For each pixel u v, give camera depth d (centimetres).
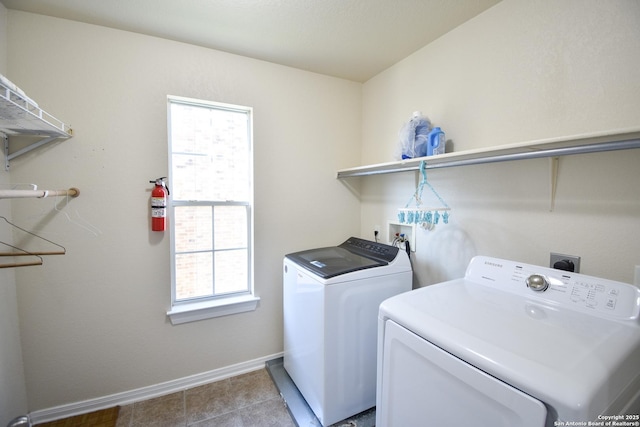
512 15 141
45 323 164
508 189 144
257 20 164
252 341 221
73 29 162
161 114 184
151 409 179
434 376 91
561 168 123
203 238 208
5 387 145
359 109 257
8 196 102
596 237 114
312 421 167
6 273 150
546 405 64
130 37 174
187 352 199
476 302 112
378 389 117
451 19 162
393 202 222
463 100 166
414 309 105
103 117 170
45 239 162
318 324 161
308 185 237
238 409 180
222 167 211
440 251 182
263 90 214
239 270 221
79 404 173
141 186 181
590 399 61
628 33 105
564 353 75
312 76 234
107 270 175
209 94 197
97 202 171
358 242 225
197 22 165
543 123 130
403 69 211
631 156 105
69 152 163
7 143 152
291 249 232
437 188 183
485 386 75
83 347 172
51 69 158
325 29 173
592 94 114
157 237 187
